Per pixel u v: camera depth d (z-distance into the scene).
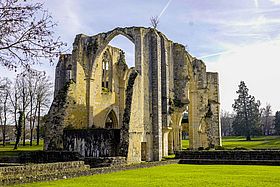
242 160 25.83
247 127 83.81
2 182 12.38
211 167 22.44
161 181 13.84
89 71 35.78
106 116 38.41
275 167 22.19
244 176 15.98
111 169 18.94
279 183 13.10
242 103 87.31
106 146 26.11
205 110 39.84
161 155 32.19
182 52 39.28
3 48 11.11
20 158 25.97
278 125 95.06
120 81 41.69
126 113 26.66
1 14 10.94
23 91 50.72
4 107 50.97
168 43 38.41
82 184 12.69
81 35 36.75
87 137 26.80
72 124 29.19
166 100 34.06
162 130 33.75
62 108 28.22
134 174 17.33
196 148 38.06
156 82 32.91
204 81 40.34
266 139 76.12
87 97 35.31
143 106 31.02
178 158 28.77
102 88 39.16
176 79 39.06
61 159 24.50
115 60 41.41
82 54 36.41
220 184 12.76
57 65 41.28
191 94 40.12
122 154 25.44
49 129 27.97
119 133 26.77
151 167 22.72
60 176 14.91
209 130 40.62
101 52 35.75
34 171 15.30
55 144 27.53
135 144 27.33
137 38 32.72
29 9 11.24
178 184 12.76
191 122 39.81
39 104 52.50
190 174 17.17
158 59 33.41
